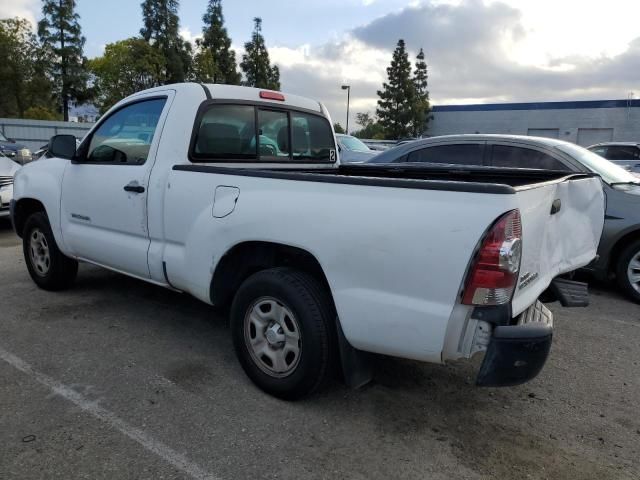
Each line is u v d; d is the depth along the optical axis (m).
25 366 3.57
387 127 63.47
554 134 41.25
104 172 4.17
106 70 52.72
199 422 2.94
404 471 2.58
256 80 63.88
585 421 3.11
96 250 4.35
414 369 3.74
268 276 3.11
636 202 5.30
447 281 2.44
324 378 3.04
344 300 2.76
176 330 4.32
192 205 3.47
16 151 15.93
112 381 3.40
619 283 5.48
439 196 2.45
